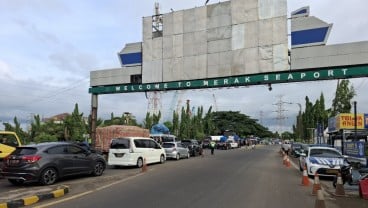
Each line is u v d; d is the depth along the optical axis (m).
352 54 21.50
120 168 23.80
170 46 26.14
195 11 25.33
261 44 23.20
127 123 69.50
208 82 24.83
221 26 24.44
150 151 25.94
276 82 23.50
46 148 15.72
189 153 37.28
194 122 83.75
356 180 15.16
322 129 49.94
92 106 30.28
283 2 22.78
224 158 34.84
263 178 18.20
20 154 15.20
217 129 115.06
